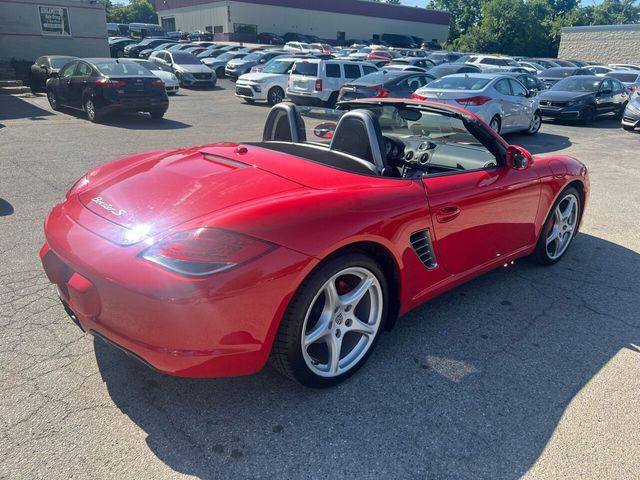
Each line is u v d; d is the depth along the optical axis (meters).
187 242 2.13
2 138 9.51
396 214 2.69
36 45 21.58
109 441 2.27
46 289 3.62
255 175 2.71
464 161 3.82
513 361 3.01
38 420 2.36
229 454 2.23
